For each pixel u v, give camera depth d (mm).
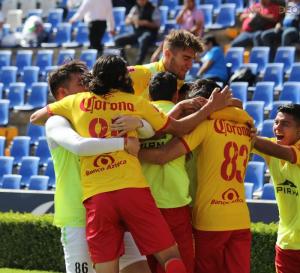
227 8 42281
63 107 14000
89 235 13570
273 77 35781
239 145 14672
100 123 13641
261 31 38125
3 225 23438
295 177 15742
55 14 46906
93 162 13523
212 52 34469
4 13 49938
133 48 40250
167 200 14234
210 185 14469
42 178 32062
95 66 13836
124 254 14273
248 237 14727
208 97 15086
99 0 39719
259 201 23844
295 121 15758
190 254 14352
